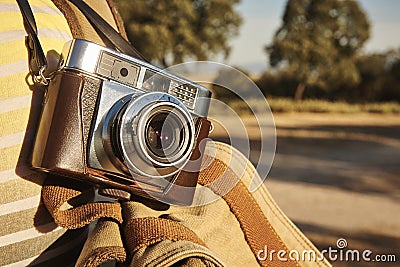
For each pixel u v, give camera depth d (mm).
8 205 1367
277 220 1702
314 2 33812
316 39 33656
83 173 1320
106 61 1329
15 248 1400
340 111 26250
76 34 1527
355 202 9852
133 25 31312
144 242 1299
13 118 1358
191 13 32188
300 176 12062
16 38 1385
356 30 34594
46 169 1314
